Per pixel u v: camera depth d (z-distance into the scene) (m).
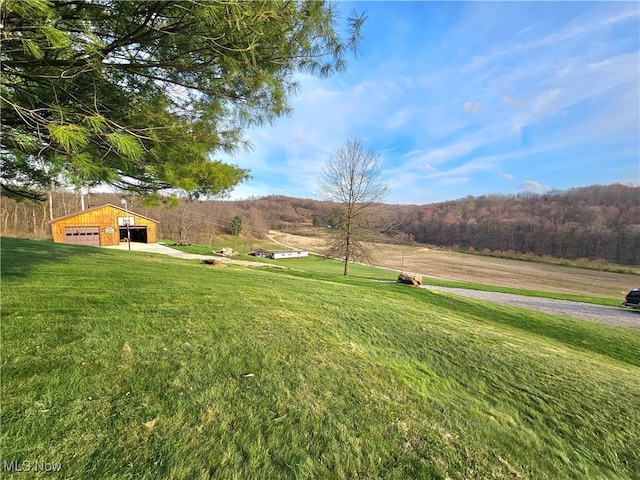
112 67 2.13
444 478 1.64
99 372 2.22
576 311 11.93
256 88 2.79
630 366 5.26
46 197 5.53
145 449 1.55
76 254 8.45
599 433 2.34
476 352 3.88
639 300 12.88
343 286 8.48
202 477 1.44
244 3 1.94
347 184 15.47
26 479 1.31
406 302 7.31
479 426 2.21
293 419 1.96
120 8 1.93
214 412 1.93
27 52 1.72
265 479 1.48
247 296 5.18
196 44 2.28
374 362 3.11
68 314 3.26
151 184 3.61
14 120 1.84
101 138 2.08
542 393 2.92
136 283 5.13
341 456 1.70
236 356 2.77
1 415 1.64
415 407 2.34
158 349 2.72
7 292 3.83
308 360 2.90
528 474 1.79
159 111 2.66
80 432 1.60
